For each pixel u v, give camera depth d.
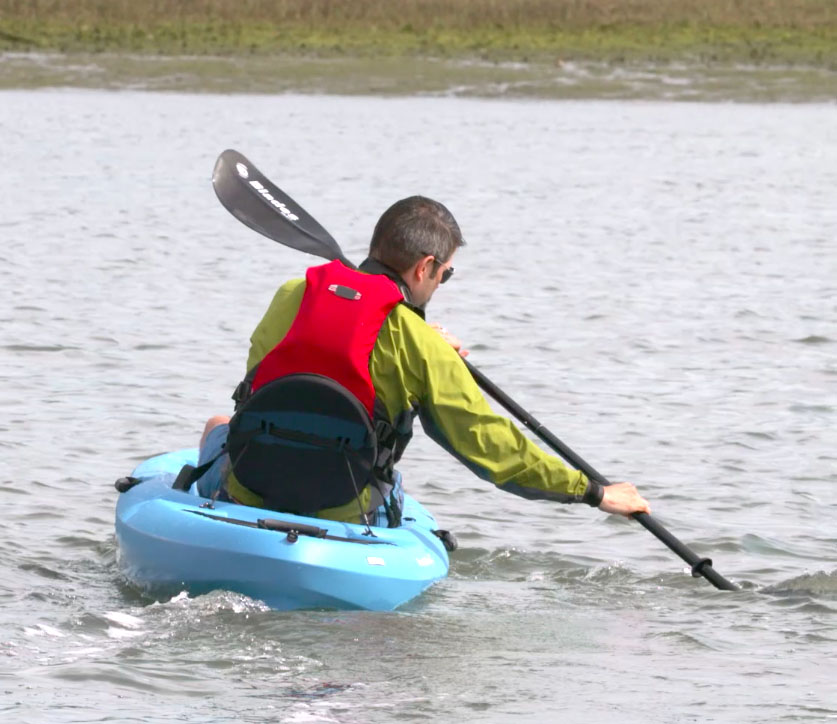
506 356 29.44
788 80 93.88
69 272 38.25
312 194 56.75
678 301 36.31
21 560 15.86
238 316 32.84
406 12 102.88
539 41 98.81
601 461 21.84
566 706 11.98
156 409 23.92
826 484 20.77
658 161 70.81
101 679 12.13
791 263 43.16
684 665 13.15
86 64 93.06
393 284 14.10
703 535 18.14
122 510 14.95
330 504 14.41
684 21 103.31
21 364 27.08
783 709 12.01
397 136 77.19
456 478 20.56
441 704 11.91
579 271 40.81
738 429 23.92
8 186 56.41
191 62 94.25
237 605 13.78
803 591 15.78
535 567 16.67
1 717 11.27
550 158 70.75
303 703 11.78
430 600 14.90
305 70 93.75
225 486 14.74
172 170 63.09
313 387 13.80
